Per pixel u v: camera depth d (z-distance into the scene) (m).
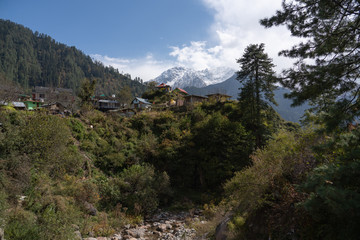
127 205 16.16
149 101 56.81
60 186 13.84
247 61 25.25
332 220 3.83
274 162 7.20
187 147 25.33
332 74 5.05
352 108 4.54
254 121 24.34
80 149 20.97
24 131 14.58
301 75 5.94
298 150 6.56
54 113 26.22
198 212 16.62
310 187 4.00
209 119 27.00
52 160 14.89
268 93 23.44
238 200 8.41
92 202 14.48
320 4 5.12
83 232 10.54
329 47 5.31
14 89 30.58
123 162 22.16
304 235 4.57
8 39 185.75
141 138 27.52
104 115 30.59
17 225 7.61
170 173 23.61
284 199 5.59
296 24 6.04
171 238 11.32
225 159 22.78
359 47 5.12
